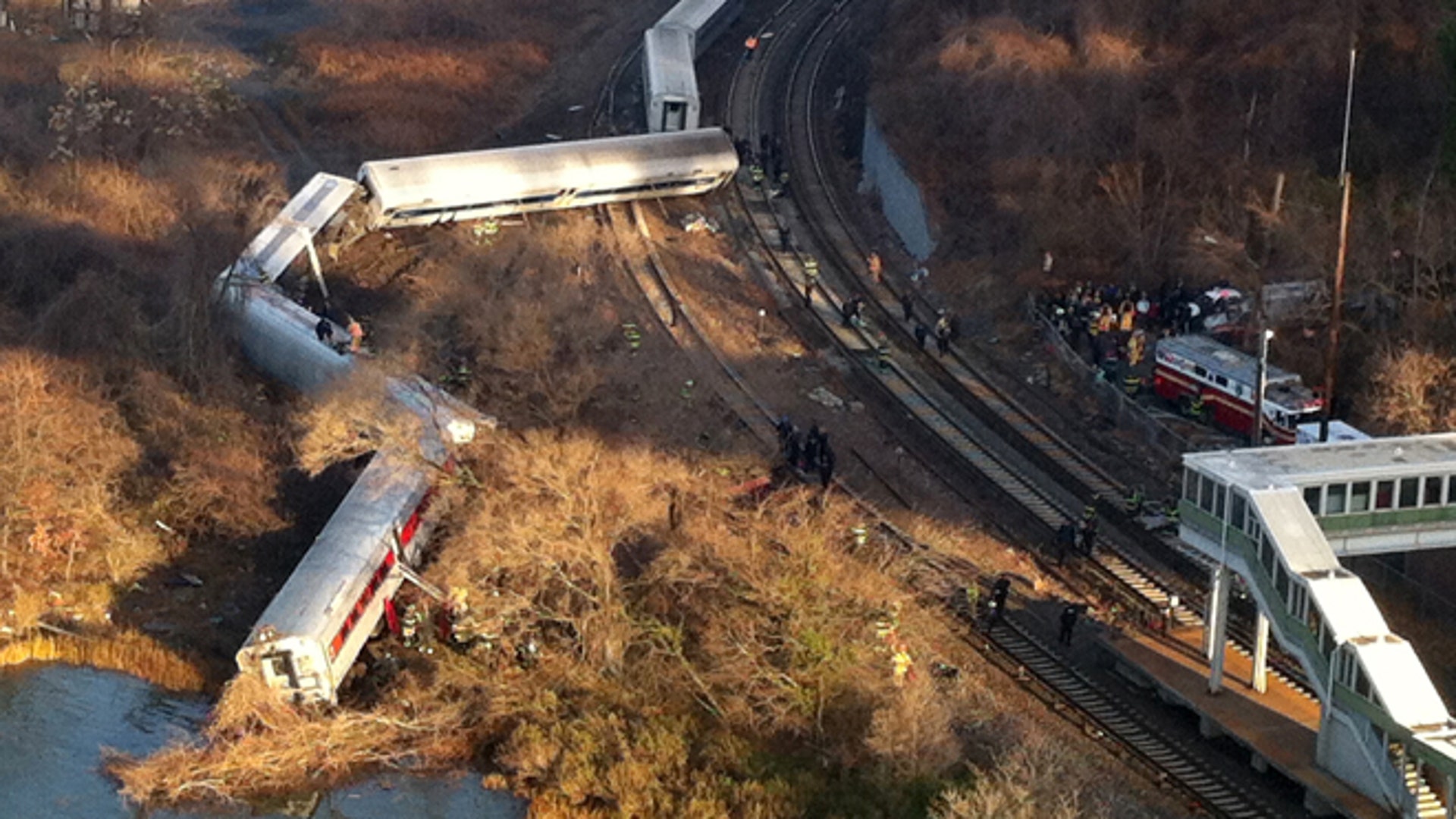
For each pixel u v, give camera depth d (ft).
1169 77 372.99
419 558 254.06
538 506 237.04
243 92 441.68
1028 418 298.15
